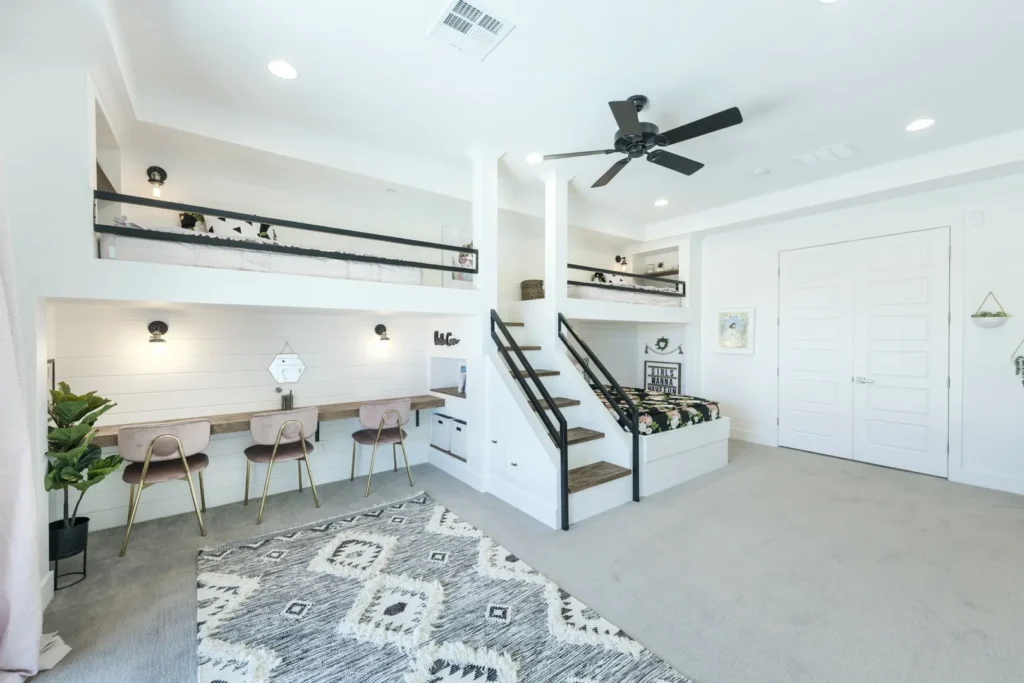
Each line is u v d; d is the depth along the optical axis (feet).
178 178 10.91
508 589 7.22
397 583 7.39
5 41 6.28
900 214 13.51
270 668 5.49
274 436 10.33
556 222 13.52
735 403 18.02
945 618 6.49
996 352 11.93
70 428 7.11
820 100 9.08
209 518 10.19
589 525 9.66
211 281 8.16
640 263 22.20
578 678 5.36
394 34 7.13
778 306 16.60
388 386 14.12
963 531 9.36
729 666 5.57
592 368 20.29
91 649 5.84
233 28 6.98
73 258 6.88
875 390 14.16
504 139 11.21
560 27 6.91
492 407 11.59
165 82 8.59
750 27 6.91
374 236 10.26
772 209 15.15
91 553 8.46
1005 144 10.54
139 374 10.34
